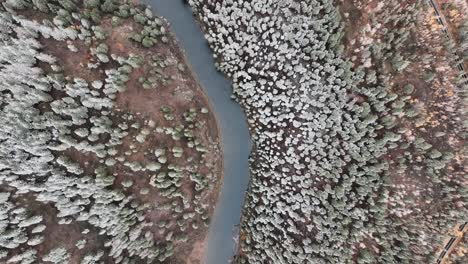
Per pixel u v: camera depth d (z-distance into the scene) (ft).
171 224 124.57
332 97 118.62
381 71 115.85
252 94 126.72
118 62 115.85
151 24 123.03
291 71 121.60
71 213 112.47
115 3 120.26
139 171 118.01
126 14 119.03
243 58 125.70
